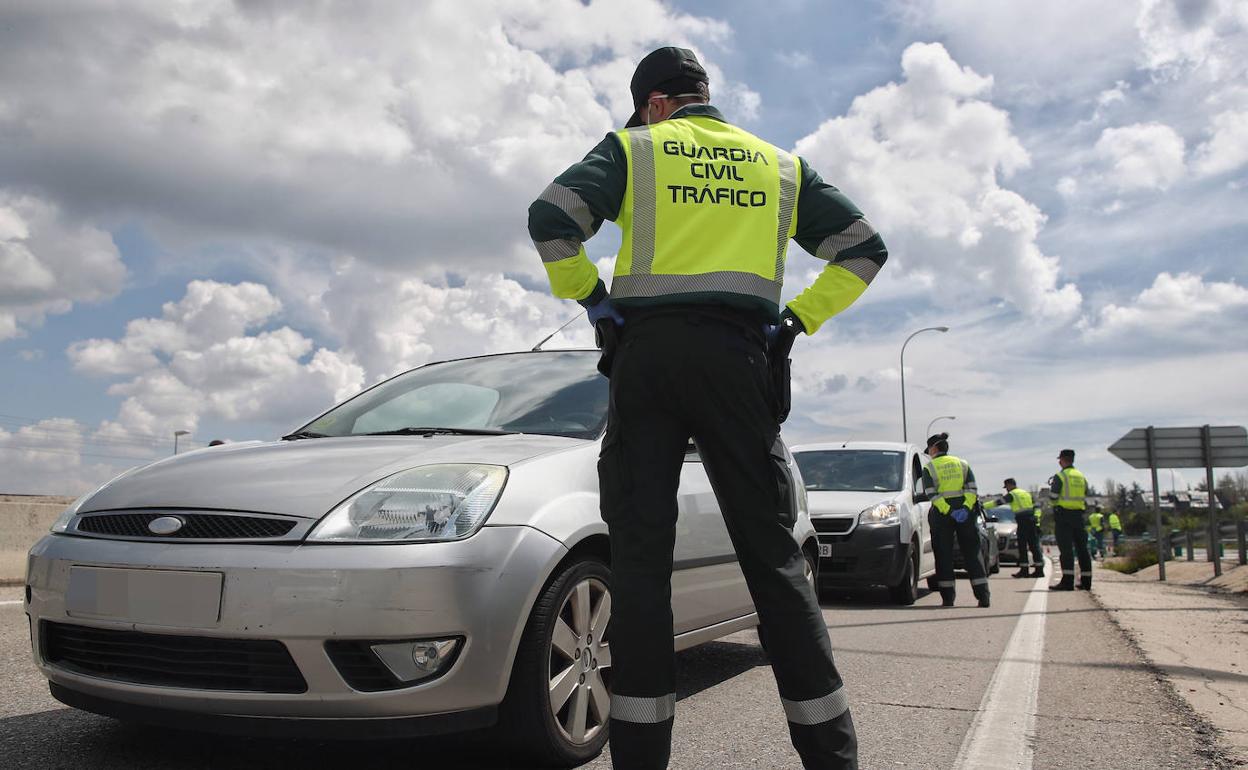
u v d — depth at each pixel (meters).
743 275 2.15
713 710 3.87
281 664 2.63
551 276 2.16
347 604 2.58
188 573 2.69
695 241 2.17
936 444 9.52
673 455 2.15
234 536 2.76
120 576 2.79
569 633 3.05
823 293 2.25
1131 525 64.44
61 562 2.94
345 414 4.23
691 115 2.38
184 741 3.19
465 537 2.77
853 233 2.28
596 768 3.03
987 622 7.32
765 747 3.29
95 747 3.10
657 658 2.04
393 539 2.70
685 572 3.77
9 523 9.34
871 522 8.84
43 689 3.91
